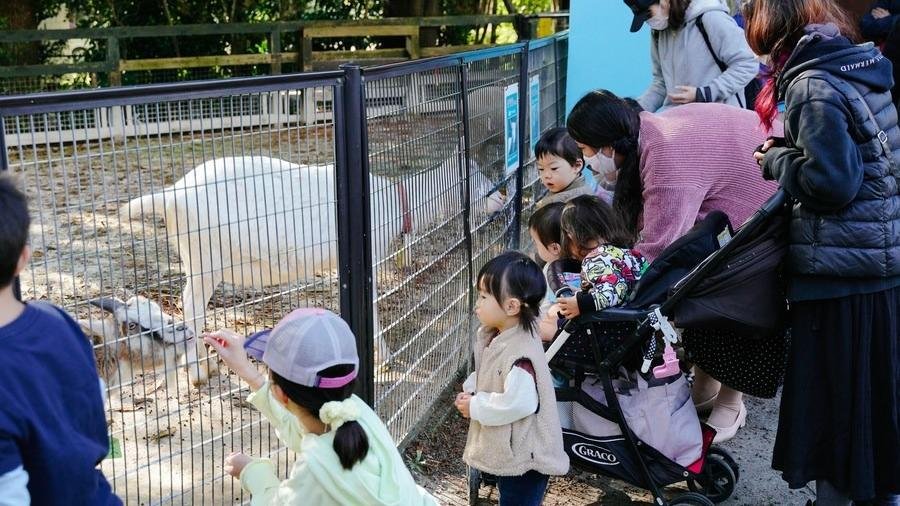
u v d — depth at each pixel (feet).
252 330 11.36
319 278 12.76
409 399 13.56
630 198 12.45
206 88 9.16
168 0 50.62
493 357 10.46
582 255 11.88
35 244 17.42
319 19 52.90
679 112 12.30
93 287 16.52
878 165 10.18
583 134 12.18
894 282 10.42
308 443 7.88
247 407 13.28
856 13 22.93
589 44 24.49
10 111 7.74
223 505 10.66
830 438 10.67
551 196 14.92
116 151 9.06
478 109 15.76
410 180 12.81
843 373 10.46
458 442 14.20
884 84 10.43
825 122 9.85
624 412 11.27
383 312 12.37
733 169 11.89
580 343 11.29
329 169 12.21
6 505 5.51
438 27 52.19
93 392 6.23
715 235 11.34
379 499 7.80
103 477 6.75
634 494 12.75
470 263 15.52
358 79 10.80
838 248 10.19
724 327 10.91
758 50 10.95
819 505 11.11
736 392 12.54
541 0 60.08
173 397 13.02
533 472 10.59
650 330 10.90
